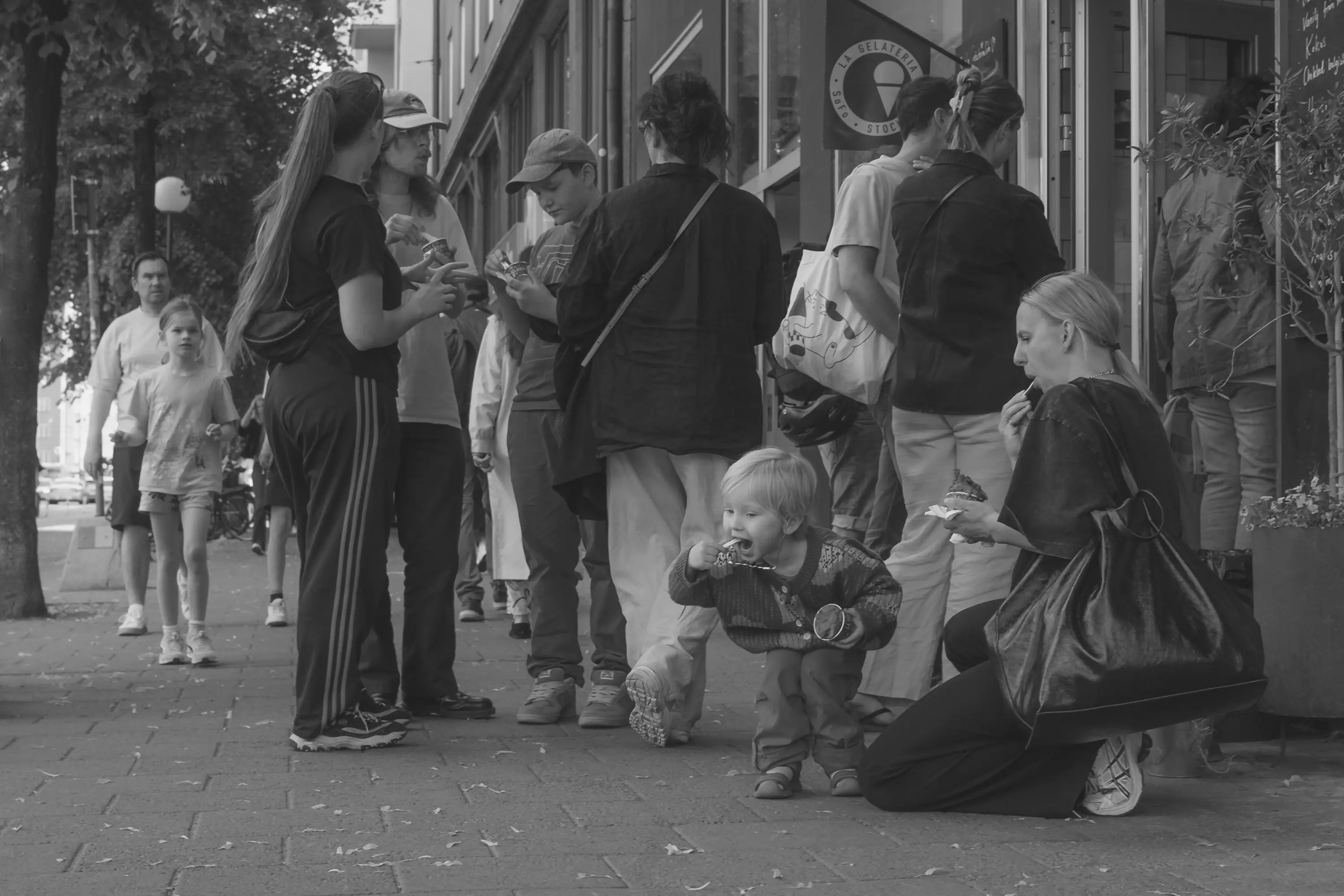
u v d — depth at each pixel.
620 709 5.83
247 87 28.25
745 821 4.22
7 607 10.97
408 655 6.12
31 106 11.47
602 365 5.45
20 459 11.12
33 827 4.12
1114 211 7.65
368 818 4.23
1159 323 6.76
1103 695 3.92
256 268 5.36
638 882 3.58
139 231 21.23
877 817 4.27
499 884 3.55
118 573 13.45
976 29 8.11
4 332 11.18
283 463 5.47
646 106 5.45
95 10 11.57
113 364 9.26
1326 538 4.98
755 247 5.44
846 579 4.44
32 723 5.98
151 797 4.52
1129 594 4.00
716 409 5.34
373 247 5.30
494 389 8.94
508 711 6.33
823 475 8.84
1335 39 5.77
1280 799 4.51
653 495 5.51
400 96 6.16
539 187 6.13
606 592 5.94
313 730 5.30
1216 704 3.94
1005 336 5.34
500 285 5.91
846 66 7.73
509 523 9.05
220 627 10.23
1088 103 7.58
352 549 5.33
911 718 4.33
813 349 6.16
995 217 5.29
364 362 5.36
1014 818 4.26
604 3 15.61
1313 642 5.00
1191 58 8.23
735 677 7.34
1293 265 5.85
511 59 23.36
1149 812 4.34
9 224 11.42
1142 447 4.13
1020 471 4.16
